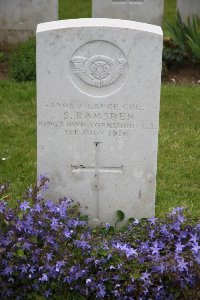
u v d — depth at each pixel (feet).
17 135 22.02
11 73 27.63
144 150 15.05
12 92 25.53
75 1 44.45
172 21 39.65
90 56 14.19
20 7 30.96
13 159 20.21
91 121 14.76
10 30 31.42
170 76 28.84
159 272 12.94
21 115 23.66
